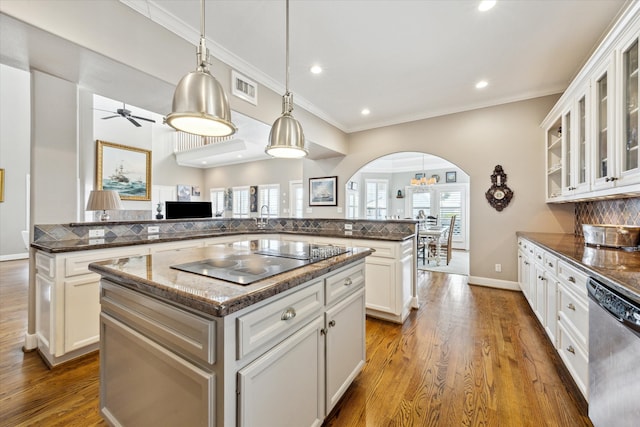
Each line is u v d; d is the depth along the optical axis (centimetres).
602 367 123
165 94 244
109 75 210
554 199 314
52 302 191
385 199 874
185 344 95
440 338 240
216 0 201
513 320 276
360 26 230
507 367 194
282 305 109
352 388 174
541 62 286
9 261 580
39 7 155
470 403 160
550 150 343
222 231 363
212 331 88
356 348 172
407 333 250
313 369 130
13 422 146
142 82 220
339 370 153
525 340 234
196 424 93
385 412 154
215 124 135
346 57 277
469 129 402
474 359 205
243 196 920
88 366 195
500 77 318
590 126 213
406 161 855
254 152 785
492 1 203
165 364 104
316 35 243
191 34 233
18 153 620
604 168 198
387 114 436
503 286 380
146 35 206
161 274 116
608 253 180
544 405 158
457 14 217
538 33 239
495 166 383
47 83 212
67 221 227
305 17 220
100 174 615
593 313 133
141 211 678
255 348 97
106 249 216
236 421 91
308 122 403
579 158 242
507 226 377
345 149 499
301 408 122
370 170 870
